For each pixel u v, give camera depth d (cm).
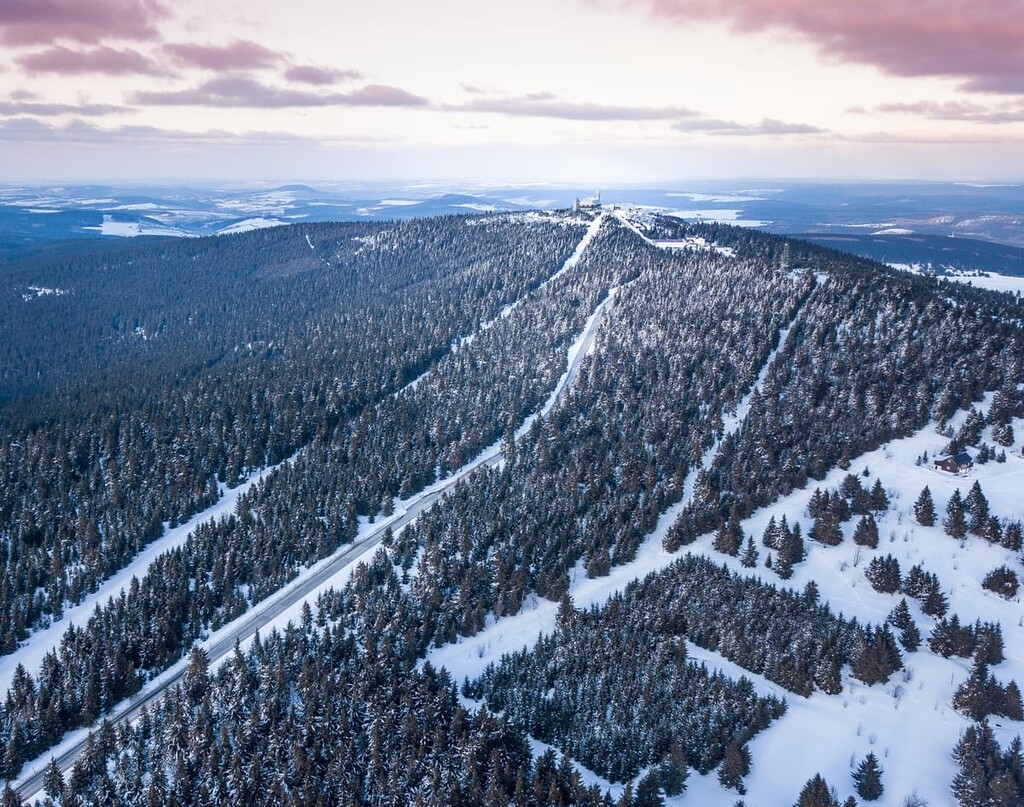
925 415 16212
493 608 12500
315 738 9425
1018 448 15275
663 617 11519
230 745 9556
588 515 14250
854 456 15538
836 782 8938
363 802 8800
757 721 9631
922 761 9250
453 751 9112
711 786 8944
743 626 11294
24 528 14800
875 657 10581
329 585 13600
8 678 11656
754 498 14475
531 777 8856
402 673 10525
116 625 12106
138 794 9000
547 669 10644
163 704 10381
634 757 9231
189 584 13688
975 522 13350
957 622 11150
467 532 13962
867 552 13150
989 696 9975
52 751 10312
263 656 10900
